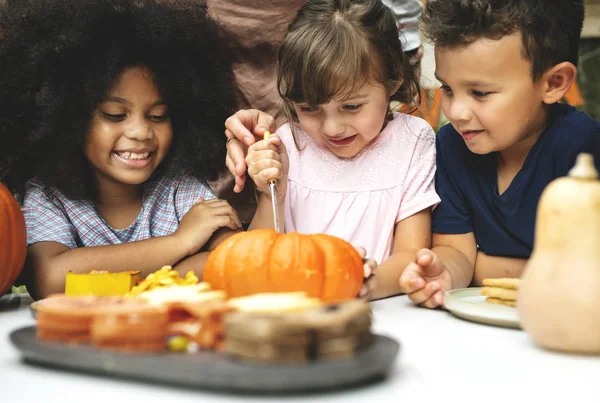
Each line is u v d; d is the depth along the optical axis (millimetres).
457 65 1382
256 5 1902
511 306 1154
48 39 1646
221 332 797
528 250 1615
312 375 701
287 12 1901
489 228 1637
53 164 1644
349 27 1573
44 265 1457
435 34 1419
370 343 807
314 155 1806
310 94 1565
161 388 758
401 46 1708
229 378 700
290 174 1793
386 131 1784
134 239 1706
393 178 1726
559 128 1536
